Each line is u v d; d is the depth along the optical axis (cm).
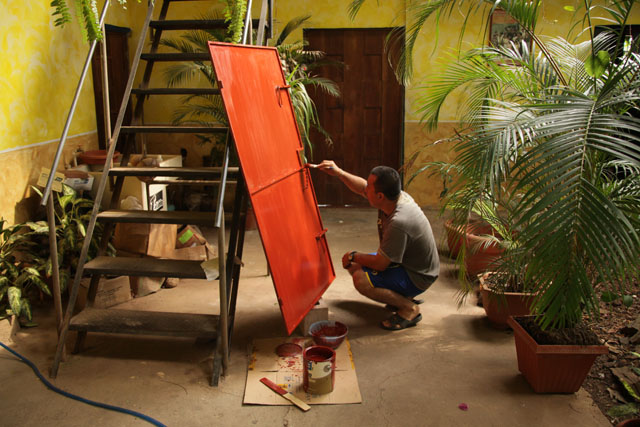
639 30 543
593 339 243
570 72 295
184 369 272
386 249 305
